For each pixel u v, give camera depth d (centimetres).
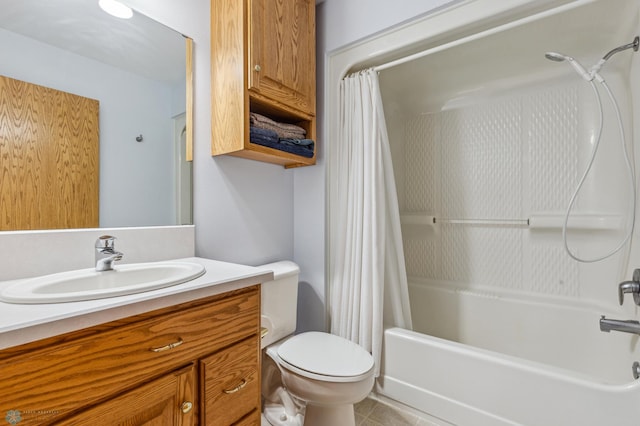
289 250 188
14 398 49
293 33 150
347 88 169
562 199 177
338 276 169
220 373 81
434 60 172
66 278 81
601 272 159
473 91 210
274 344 146
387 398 153
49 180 95
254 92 132
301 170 188
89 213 104
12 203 88
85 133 103
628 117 144
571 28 140
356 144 163
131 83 115
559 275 176
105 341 59
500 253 199
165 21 125
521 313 176
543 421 112
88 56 104
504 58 170
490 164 205
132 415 63
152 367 66
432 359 138
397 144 244
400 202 245
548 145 182
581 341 157
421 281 224
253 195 164
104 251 91
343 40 167
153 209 121
